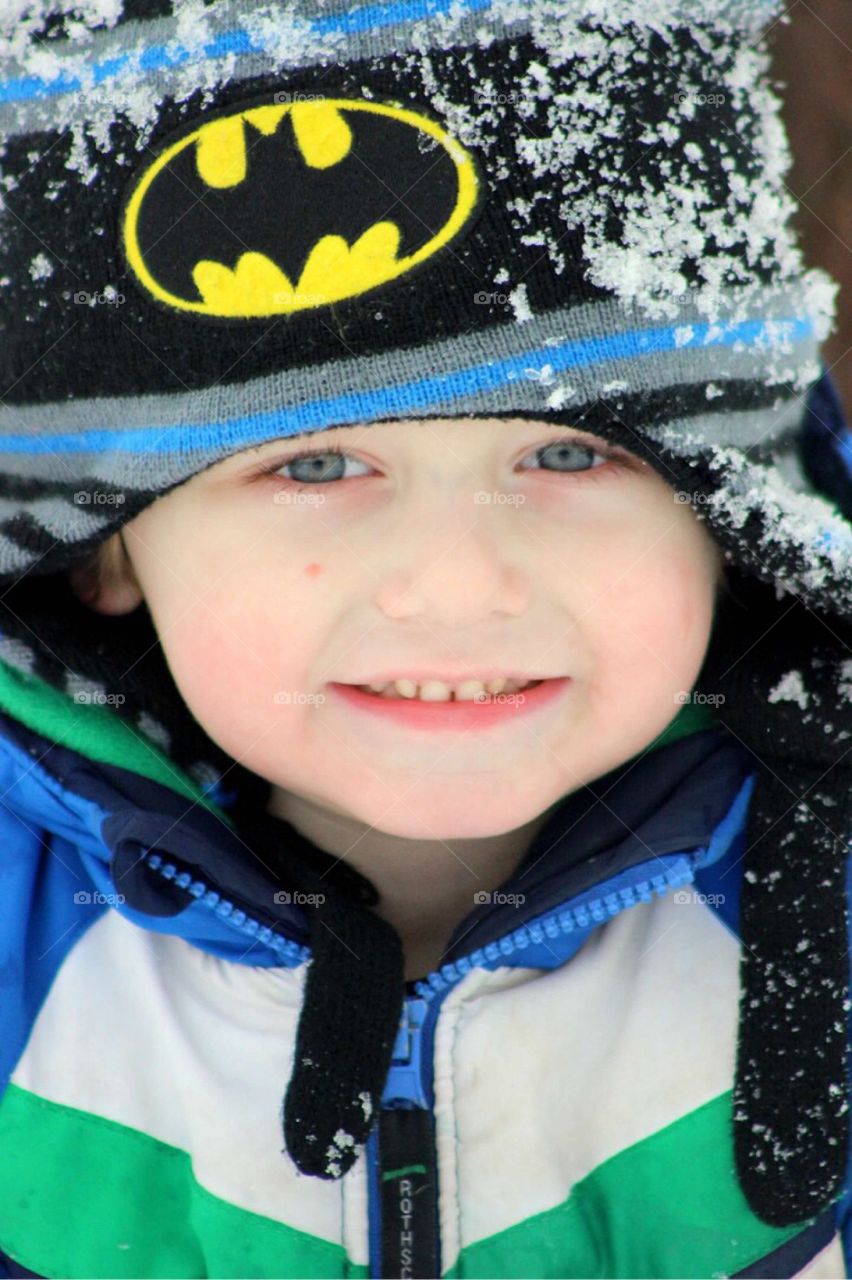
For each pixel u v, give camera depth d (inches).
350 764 47.4
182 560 46.8
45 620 52.2
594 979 51.1
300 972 51.2
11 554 48.9
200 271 41.7
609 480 46.0
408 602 43.6
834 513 48.0
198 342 41.8
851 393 95.9
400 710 47.1
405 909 53.6
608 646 46.1
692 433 43.1
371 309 40.4
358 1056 46.3
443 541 43.4
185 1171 49.8
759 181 46.4
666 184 42.3
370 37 41.1
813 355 49.1
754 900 49.8
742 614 50.9
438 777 47.3
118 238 43.0
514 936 48.1
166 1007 51.4
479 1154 49.4
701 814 48.7
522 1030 49.9
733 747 51.9
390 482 44.3
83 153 43.6
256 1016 51.0
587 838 49.9
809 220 99.3
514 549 44.3
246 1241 48.9
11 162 45.3
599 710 47.2
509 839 53.1
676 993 50.9
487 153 40.7
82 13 44.2
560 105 41.3
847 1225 50.8
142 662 53.0
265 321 41.0
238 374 41.5
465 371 40.6
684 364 42.5
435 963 53.9
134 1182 49.8
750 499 44.5
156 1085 50.7
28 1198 49.6
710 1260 48.6
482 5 41.4
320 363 40.8
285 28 41.4
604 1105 50.0
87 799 49.1
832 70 101.3
